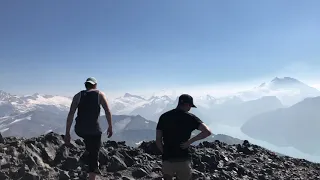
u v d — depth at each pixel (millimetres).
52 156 12266
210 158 15375
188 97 8039
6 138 13562
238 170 14633
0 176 9945
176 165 7734
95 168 9383
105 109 9539
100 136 9516
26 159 11211
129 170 12625
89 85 9727
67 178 10555
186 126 7773
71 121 9352
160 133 8031
